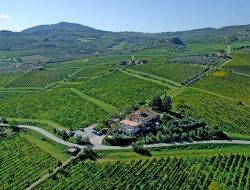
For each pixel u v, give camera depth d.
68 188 113.69
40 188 116.31
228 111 185.50
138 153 134.00
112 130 153.38
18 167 132.25
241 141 144.75
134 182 113.06
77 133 159.12
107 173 120.88
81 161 131.75
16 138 161.50
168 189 107.75
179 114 176.38
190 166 122.31
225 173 117.19
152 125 158.62
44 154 141.62
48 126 174.00
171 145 139.25
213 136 148.25
